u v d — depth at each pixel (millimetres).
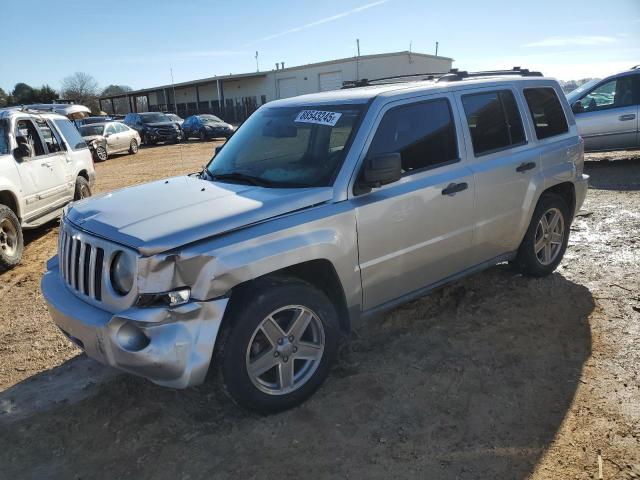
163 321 2838
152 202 3418
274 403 3254
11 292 5875
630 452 2854
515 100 4746
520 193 4645
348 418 3260
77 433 3250
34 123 8070
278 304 3146
